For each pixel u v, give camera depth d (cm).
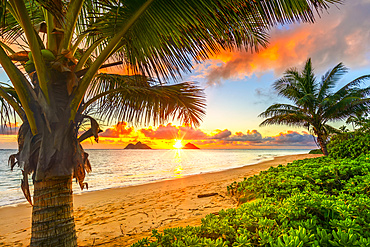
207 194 664
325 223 150
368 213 138
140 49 240
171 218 470
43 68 218
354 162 320
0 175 1847
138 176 1692
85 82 237
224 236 148
